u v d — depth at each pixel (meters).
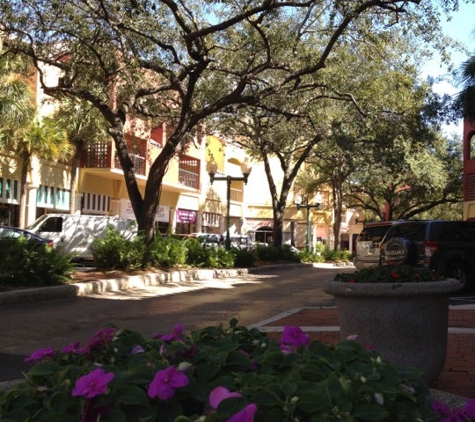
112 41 15.29
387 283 4.82
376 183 40.19
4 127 21.58
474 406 2.69
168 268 18.42
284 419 2.21
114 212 33.34
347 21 14.19
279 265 26.70
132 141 23.97
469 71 13.23
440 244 13.23
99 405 2.32
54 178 27.88
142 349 3.08
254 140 26.02
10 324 9.12
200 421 2.12
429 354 4.80
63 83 16.55
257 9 13.50
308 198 46.66
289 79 16.52
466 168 30.22
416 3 13.12
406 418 2.46
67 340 8.03
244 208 52.69
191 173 40.66
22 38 15.71
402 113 19.78
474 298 12.88
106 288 14.07
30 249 12.98
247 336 3.47
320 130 22.44
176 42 16.72
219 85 20.58
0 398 2.61
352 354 3.02
